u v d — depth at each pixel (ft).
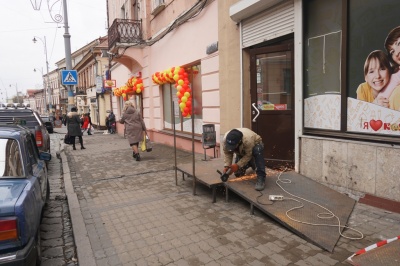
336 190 15.55
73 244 12.81
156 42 40.01
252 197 14.46
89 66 108.78
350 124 15.14
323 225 12.07
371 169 13.88
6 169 11.02
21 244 8.54
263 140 20.79
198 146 30.89
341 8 15.39
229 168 15.80
